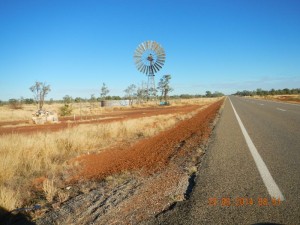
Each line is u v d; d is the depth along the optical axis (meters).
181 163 7.59
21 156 9.16
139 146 11.38
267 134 12.24
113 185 6.02
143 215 4.23
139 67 60.50
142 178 6.38
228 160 7.53
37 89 41.56
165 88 86.75
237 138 11.47
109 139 14.10
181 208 4.37
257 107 35.22
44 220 4.40
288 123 16.25
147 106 69.38
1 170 7.08
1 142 10.73
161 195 5.06
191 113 30.66
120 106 70.56
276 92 153.50
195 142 11.05
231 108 34.97
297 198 4.57
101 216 4.29
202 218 3.96
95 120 29.81
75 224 4.11
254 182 5.49
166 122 20.53
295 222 3.74
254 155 8.04
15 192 5.95
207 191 5.07
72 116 40.16
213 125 17.09
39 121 28.47
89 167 8.16
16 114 42.38
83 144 11.65
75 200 5.28
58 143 11.52
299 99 61.38
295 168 6.46
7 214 4.82
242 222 3.78
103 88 77.56
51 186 6.05
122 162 8.43
